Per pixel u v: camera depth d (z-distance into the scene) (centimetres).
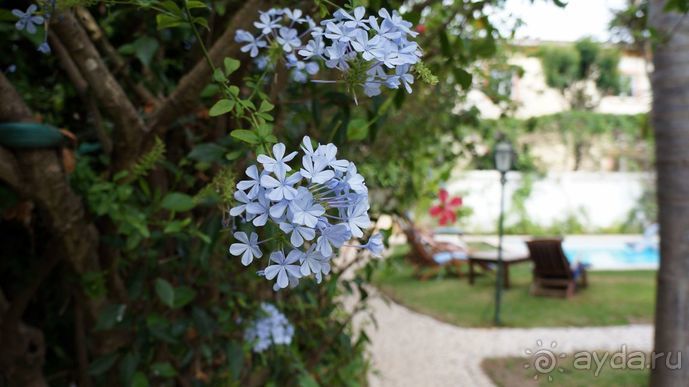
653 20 257
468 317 547
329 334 244
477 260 711
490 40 174
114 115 133
